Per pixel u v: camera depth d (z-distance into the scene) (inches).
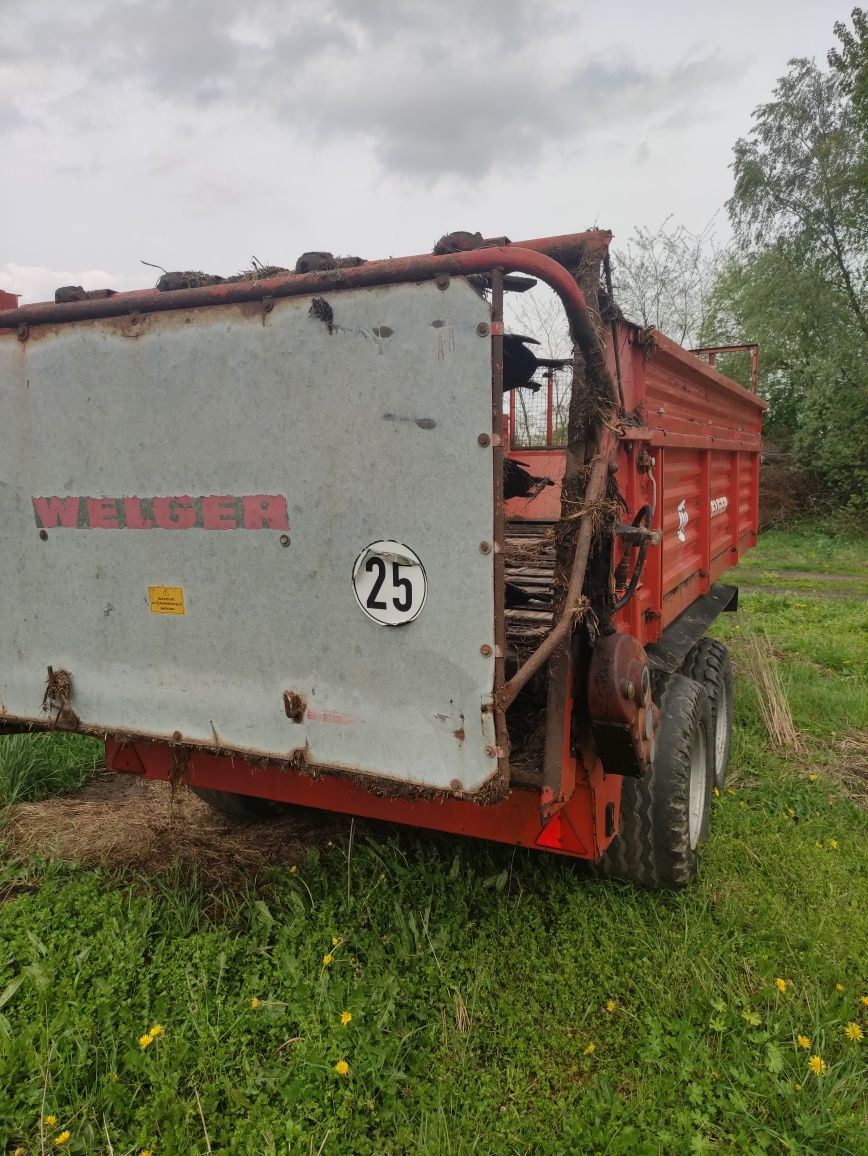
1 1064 90.4
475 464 77.9
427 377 78.9
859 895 128.1
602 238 84.9
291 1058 93.5
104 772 188.1
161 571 97.9
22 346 101.1
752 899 125.5
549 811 88.0
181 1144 82.6
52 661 107.9
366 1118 86.0
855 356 641.0
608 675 89.9
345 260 90.6
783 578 489.4
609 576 92.4
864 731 208.2
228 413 90.0
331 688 89.7
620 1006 103.6
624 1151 82.2
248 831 154.2
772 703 204.8
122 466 97.7
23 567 107.3
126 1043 96.0
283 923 120.0
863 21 624.1
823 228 680.4
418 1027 100.0
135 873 135.8
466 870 131.3
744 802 164.1
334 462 85.0
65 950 111.7
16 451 104.3
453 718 82.9
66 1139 81.6
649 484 119.0
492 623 79.3
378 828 149.6
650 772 120.1
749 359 702.5
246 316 87.0
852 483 654.5
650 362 116.1
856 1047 95.8
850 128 653.9
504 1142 84.2
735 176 698.8
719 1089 90.2
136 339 93.8
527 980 108.4
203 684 98.0
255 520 90.7
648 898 124.6
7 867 140.0
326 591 88.0
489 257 74.7
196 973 107.6
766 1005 103.5
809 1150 82.9
